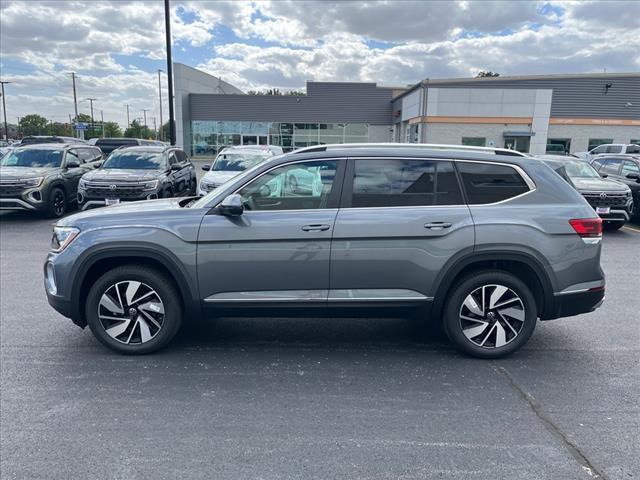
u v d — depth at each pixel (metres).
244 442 2.98
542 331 4.88
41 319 5.13
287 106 44.84
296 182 4.04
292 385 3.73
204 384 3.73
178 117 43.31
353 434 3.08
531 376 3.90
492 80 33.03
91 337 4.64
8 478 2.64
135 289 4.13
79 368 3.98
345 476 2.68
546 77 33.25
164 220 4.02
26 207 11.23
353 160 4.05
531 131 32.44
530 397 3.56
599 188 10.42
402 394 3.60
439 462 2.80
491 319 4.13
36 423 3.17
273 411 3.35
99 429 3.11
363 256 3.95
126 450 2.89
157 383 3.74
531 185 4.08
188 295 4.05
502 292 4.07
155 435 3.05
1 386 3.67
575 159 12.05
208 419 3.24
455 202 4.02
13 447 2.91
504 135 32.38
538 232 3.96
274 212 3.99
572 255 4.00
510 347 4.14
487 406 3.43
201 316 4.13
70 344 4.47
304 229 3.92
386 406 3.42
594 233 4.03
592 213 4.08
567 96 33.50
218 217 3.99
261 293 4.04
